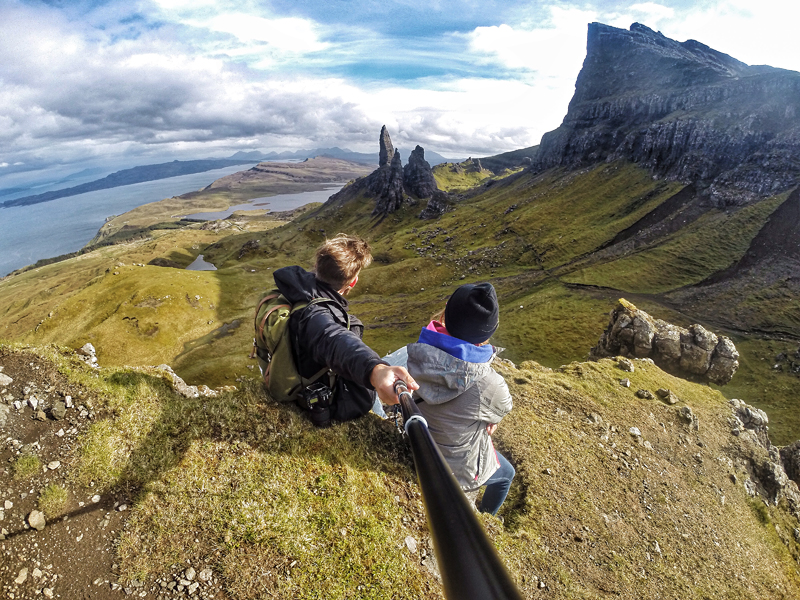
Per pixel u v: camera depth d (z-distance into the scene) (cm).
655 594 1059
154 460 496
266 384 591
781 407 8912
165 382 596
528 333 12756
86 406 511
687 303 13675
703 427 2358
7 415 470
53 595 392
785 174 17562
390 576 524
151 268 16850
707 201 19300
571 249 19325
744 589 1369
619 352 5831
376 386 330
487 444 645
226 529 476
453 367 561
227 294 16075
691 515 1564
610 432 1805
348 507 555
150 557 438
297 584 468
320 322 436
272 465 545
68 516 434
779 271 13912
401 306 16188
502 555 830
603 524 1218
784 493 2345
